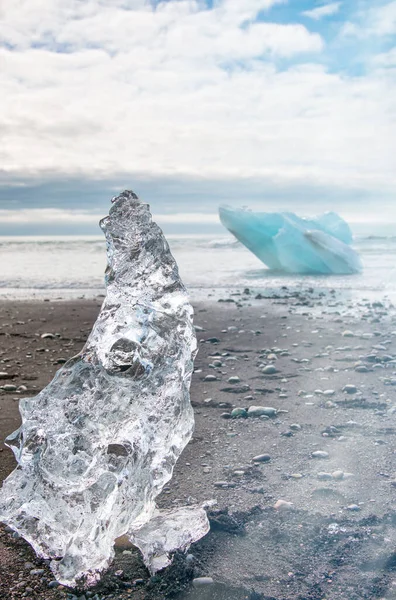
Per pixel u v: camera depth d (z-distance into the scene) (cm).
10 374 564
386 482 319
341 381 536
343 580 231
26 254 2270
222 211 1633
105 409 228
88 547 221
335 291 1236
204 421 429
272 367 574
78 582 228
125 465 224
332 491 308
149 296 243
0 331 796
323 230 1780
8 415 437
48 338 750
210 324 851
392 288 1263
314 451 366
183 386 246
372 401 471
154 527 245
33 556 249
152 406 234
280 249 1566
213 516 281
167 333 239
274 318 902
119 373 231
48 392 233
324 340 731
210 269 1684
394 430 402
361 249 2223
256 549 255
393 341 716
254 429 410
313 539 262
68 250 2456
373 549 253
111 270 244
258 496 305
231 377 545
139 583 230
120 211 245
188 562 242
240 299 1124
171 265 247
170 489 314
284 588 227
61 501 224
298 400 478
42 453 225
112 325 237
